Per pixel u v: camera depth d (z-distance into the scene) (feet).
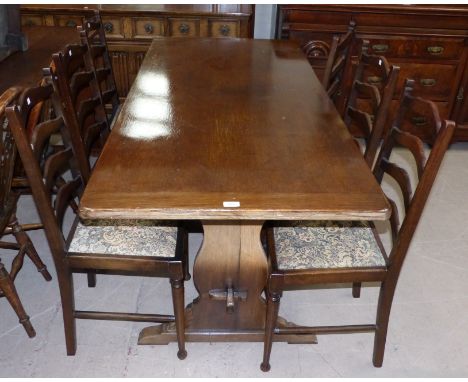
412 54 9.52
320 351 5.69
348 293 6.61
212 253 4.91
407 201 4.56
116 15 9.39
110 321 5.99
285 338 5.66
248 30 9.75
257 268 5.01
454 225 8.09
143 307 6.25
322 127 5.15
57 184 7.18
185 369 5.41
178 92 5.88
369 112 10.03
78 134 5.63
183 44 7.68
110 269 4.91
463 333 6.00
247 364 5.49
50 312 6.08
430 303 6.44
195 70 6.62
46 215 4.49
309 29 9.23
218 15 9.45
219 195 3.88
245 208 3.74
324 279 4.81
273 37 10.51
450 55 9.54
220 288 5.17
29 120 5.68
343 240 5.03
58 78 5.37
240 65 6.89
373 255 4.91
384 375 5.43
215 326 5.56
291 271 4.74
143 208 3.71
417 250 7.45
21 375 5.25
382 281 4.90
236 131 4.96
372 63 6.01
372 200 3.92
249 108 5.52
